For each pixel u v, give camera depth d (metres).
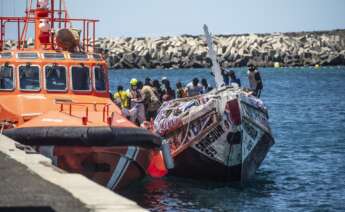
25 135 23.11
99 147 23.31
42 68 26.67
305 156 39.12
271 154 39.84
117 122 24.11
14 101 25.75
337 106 77.62
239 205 26.22
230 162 29.80
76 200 13.73
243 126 29.50
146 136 24.14
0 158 18.08
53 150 23.17
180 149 30.53
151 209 25.42
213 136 29.69
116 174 24.05
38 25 29.39
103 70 27.33
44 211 13.06
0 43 29.53
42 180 15.51
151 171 25.42
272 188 29.56
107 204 13.25
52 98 26.09
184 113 30.38
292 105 79.75
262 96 98.06
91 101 26.42
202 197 27.55
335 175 32.84
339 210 25.41
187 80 147.12
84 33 29.56
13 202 13.66
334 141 45.69
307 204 26.44
